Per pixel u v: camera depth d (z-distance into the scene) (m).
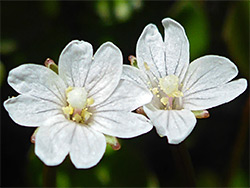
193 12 0.10
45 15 0.10
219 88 0.08
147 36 0.08
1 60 0.10
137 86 0.08
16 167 0.10
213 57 0.08
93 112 0.08
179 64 0.08
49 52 0.10
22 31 0.10
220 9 0.11
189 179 0.09
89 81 0.08
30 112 0.08
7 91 0.10
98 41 0.10
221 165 0.11
